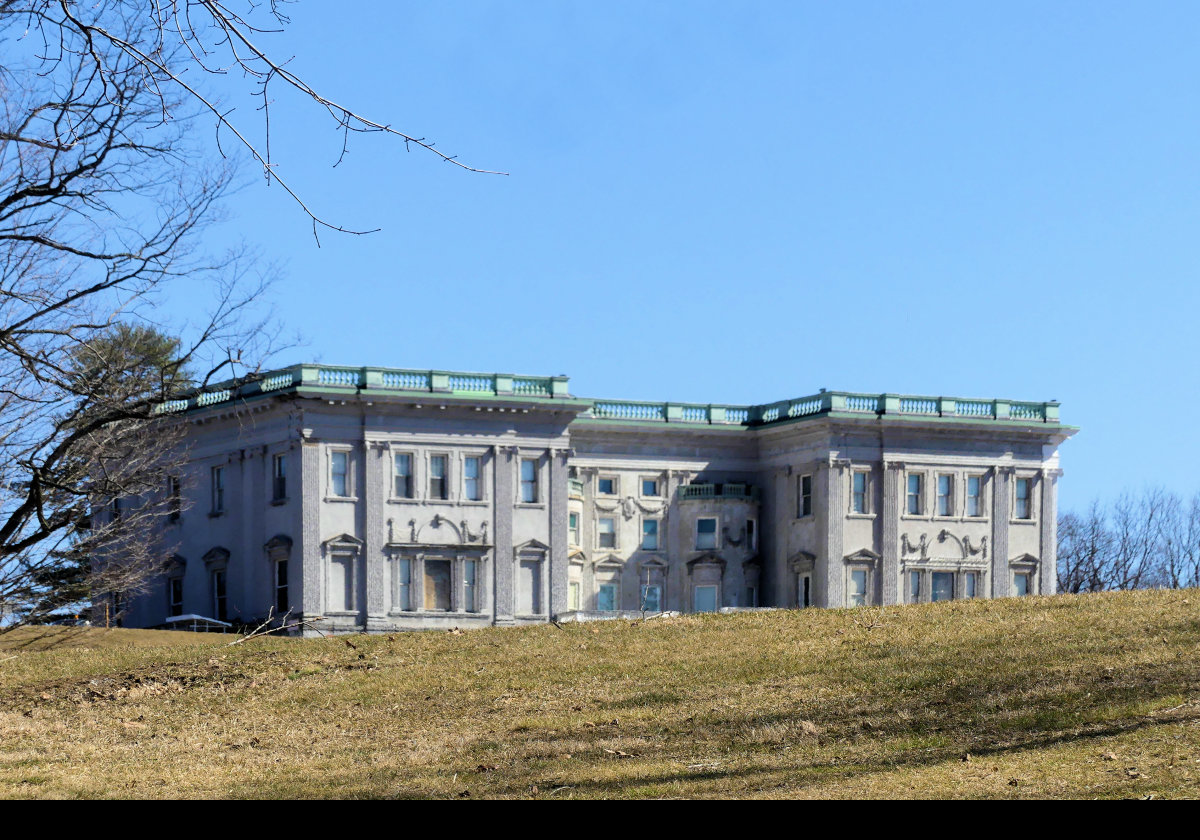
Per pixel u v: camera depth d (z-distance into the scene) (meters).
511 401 81.50
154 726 39.22
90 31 16.06
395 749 33.44
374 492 79.25
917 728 30.97
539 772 28.88
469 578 81.12
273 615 78.38
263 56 14.84
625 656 45.41
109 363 29.61
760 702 36.06
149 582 80.88
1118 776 24.05
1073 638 40.88
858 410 88.62
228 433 82.00
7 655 51.88
